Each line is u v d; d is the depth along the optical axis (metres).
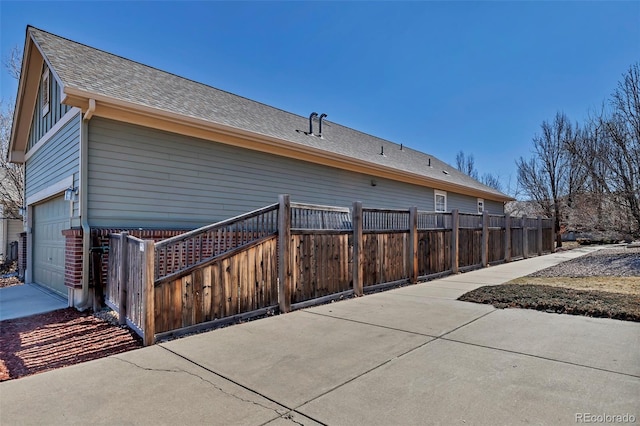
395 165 13.45
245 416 2.67
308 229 6.28
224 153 8.41
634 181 11.50
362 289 7.16
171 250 4.77
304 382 3.22
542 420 2.51
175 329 4.57
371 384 3.15
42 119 9.37
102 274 6.25
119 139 6.81
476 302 6.23
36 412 2.77
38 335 4.93
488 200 20.66
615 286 7.02
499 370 3.38
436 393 2.95
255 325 5.06
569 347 3.93
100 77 7.20
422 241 8.83
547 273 9.59
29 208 10.64
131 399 2.96
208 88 10.73
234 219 5.33
